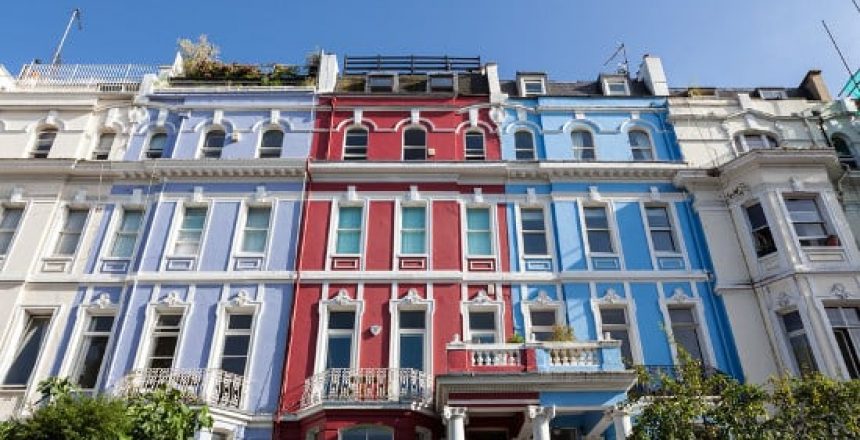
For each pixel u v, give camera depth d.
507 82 23.38
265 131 21.36
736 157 19.44
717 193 19.72
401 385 15.88
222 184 19.81
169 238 18.72
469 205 19.64
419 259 18.47
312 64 23.61
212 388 15.89
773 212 18.19
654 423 11.35
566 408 13.71
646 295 17.97
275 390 16.27
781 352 16.78
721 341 17.28
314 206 19.42
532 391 13.86
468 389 13.88
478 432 15.73
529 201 19.69
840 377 15.12
